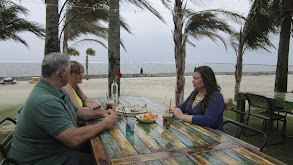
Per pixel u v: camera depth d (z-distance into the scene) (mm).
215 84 2215
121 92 10617
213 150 1470
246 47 7359
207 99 2143
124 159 1312
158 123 2105
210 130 1910
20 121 1529
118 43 4629
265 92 4566
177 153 1411
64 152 1614
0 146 1626
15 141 1546
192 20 5824
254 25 5098
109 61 4652
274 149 3500
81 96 3082
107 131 1833
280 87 5973
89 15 5898
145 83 15211
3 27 6449
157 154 1391
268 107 3623
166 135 1756
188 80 18469
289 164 2969
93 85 13516
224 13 4906
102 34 9062
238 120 4441
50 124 1445
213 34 7340
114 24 4570
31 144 1506
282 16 5684
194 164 1260
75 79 2648
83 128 1628
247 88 12961
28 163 1524
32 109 1459
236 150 1477
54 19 4047
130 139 1650
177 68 4926
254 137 4027
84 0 5316
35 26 6645
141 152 1419
